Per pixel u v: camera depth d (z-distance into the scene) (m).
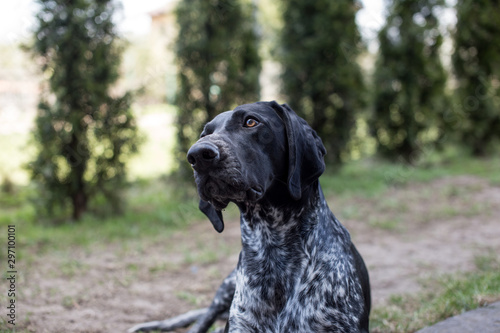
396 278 4.37
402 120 10.44
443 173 9.70
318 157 2.46
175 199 8.17
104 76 7.11
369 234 6.01
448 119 11.05
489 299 3.27
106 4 7.12
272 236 2.50
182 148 8.03
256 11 8.88
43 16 6.79
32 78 7.36
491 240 5.37
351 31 9.67
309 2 9.62
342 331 2.36
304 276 2.43
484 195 7.71
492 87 11.66
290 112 2.46
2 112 13.17
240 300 2.57
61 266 4.95
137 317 3.72
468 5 11.20
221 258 5.25
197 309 3.85
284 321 2.41
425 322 3.11
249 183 2.16
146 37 14.55
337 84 9.62
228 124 2.31
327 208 2.67
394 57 10.41
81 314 3.72
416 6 10.32
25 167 7.03
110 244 5.87
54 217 7.39
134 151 7.39
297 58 9.67
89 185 7.24
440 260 4.79
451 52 11.74
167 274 4.77
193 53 8.05
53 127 6.86
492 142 11.92
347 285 2.47
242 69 8.56
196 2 7.97
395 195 8.08
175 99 8.20
